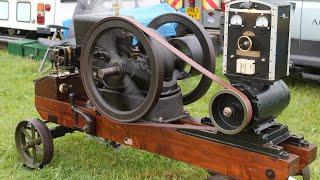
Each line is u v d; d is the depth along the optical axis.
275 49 2.23
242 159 2.38
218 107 2.38
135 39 2.72
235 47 2.32
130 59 2.69
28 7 6.83
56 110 3.18
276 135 2.42
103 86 2.79
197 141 2.53
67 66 3.08
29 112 4.34
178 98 2.78
